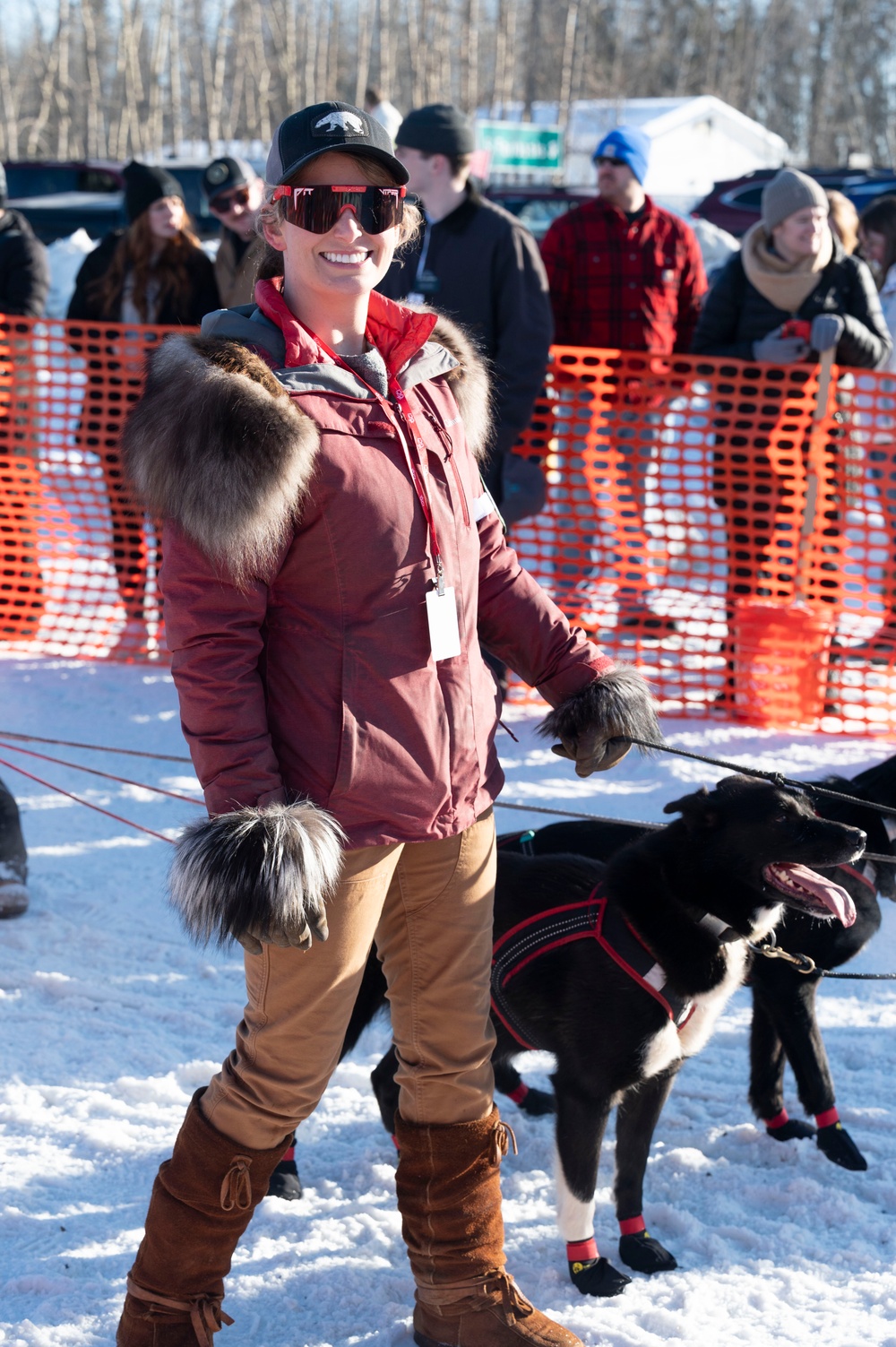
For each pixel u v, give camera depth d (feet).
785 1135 11.40
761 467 21.08
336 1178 10.71
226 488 6.68
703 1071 12.56
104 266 23.97
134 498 7.19
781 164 105.91
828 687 20.84
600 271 22.76
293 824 6.78
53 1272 9.28
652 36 145.69
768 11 147.54
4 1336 8.61
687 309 23.80
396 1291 9.21
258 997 7.52
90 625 24.48
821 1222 10.20
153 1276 7.90
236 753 7.00
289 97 118.73
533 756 19.63
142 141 128.57
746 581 21.17
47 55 137.90
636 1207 9.77
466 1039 8.05
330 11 126.72
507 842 12.15
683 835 9.40
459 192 18.30
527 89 116.88
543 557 22.76
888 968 14.26
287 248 7.50
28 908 15.06
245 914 6.71
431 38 122.01
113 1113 11.34
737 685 21.04
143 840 17.22
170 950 14.32
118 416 23.50
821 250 20.21
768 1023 11.34
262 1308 9.02
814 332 19.79
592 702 8.34
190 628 7.02
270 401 6.80
